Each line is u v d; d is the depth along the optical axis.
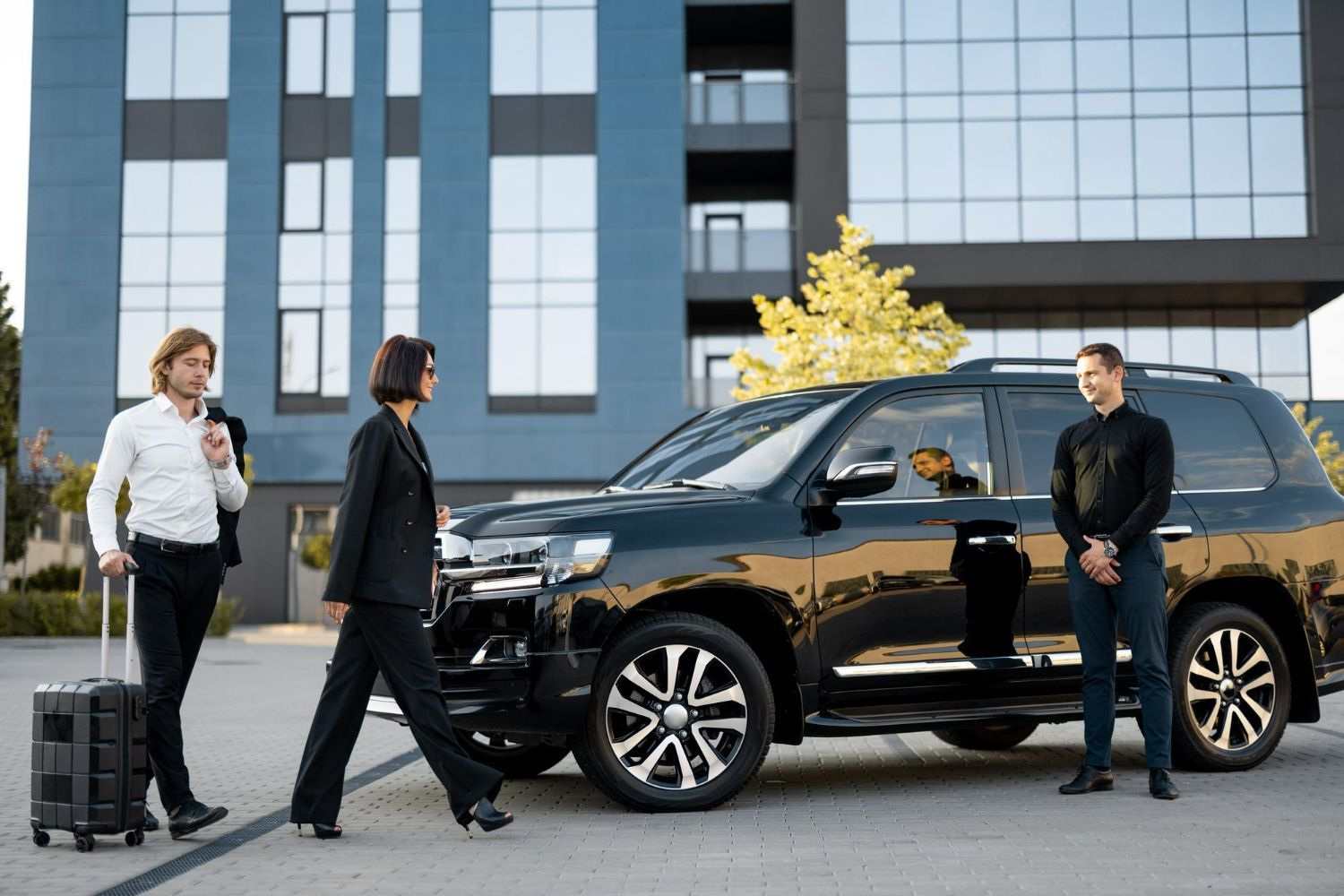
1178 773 7.00
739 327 34.91
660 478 6.84
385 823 5.83
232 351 32.94
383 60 33.38
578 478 32.44
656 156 32.94
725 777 5.96
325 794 5.47
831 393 6.84
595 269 32.81
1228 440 7.34
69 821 5.20
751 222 35.12
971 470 6.62
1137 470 6.29
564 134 33.12
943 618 6.36
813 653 6.12
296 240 33.16
